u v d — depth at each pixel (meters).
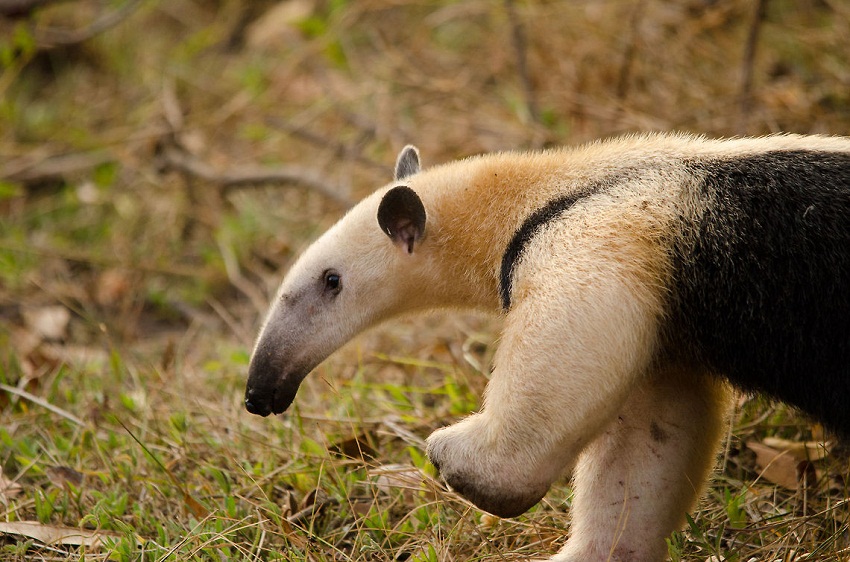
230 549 9.27
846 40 15.59
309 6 21.09
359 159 17.31
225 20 22.53
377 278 9.26
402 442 11.19
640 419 8.74
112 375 13.02
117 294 16.22
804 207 7.77
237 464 10.12
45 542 9.48
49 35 20.95
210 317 15.70
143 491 10.33
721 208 7.97
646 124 15.00
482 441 7.92
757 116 14.59
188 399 12.06
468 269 9.18
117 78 21.44
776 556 8.72
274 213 17.36
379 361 12.96
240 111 19.52
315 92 19.48
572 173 8.69
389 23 20.58
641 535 8.67
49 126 19.94
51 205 18.19
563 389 7.54
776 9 16.94
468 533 9.26
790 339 7.80
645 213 8.04
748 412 10.59
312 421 11.48
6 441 11.12
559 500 9.80
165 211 17.77
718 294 7.94
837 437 8.12
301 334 9.32
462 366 11.98
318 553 9.18
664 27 16.56
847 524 8.86
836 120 14.18
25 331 14.86
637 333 7.68
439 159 16.52
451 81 18.17
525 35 17.66
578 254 7.88
